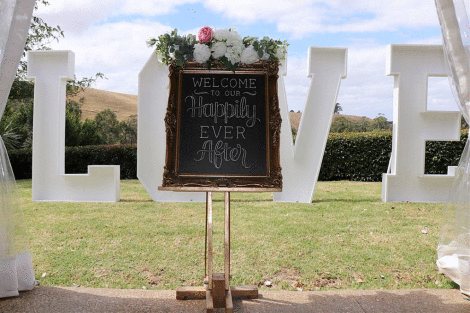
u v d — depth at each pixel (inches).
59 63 275.3
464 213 144.2
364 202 276.1
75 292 143.6
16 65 132.7
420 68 267.3
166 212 247.3
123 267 167.2
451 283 152.3
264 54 130.8
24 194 319.3
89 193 280.2
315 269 164.4
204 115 131.8
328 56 267.9
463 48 139.2
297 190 274.7
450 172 281.6
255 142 130.8
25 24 132.2
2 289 135.7
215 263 170.6
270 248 184.4
